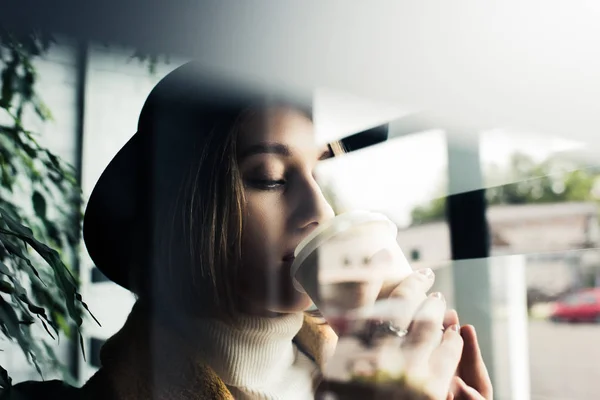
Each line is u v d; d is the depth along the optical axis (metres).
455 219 1.08
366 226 0.80
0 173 0.91
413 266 1.06
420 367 0.77
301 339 0.85
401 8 1.03
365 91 1.01
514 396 1.10
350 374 0.79
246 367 0.82
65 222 0.94
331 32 0.97
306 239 0.82
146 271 0.85
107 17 0.91
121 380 0.80
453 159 1.11
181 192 0.85
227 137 0.86
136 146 0.88
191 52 0.92
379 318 0.78
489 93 1.11
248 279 0.83
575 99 1.18
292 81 0.94
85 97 0.94
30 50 0.90
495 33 1.12
